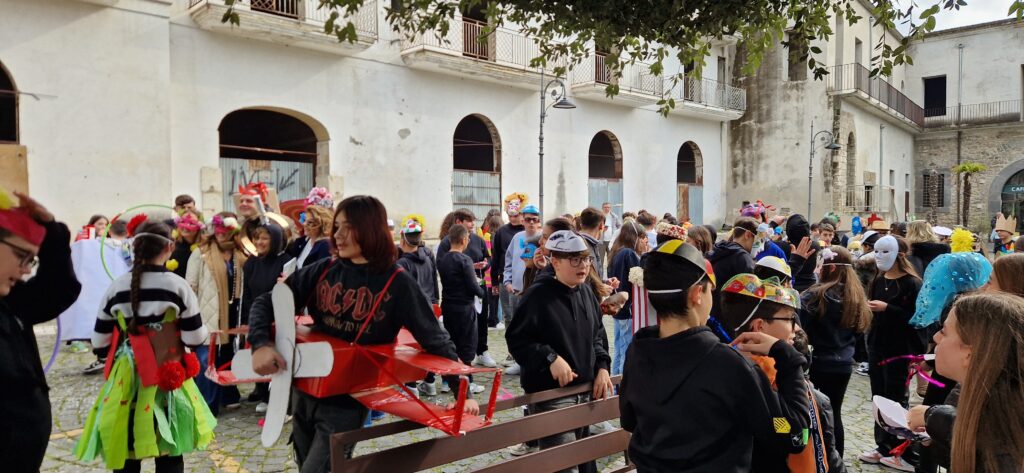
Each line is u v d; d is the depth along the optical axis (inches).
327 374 93.0
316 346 94.8
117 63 400.2
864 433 212.8
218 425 206.2
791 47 160.7
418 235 243.6
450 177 596.7
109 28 396.2
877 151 1060.5
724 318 103.4
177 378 130.7
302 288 111.3
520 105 656.4
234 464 174.7
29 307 93.4
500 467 111.7
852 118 946.7
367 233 102.1
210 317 208.7
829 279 162.9
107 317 135.6
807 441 84.3
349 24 125.7
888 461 181.0
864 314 158.1
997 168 1186.0
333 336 105.3
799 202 881.5
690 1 138.4
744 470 77.5
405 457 99.4
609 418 132.2
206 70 447.8
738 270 195.5
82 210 388.5
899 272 185.2
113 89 398.6
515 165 653.9
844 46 933.8
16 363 87.7
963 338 67.4
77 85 385.4
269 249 200.2
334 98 514.9
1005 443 61.9
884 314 184.1
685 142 862.5
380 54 541.3
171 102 432.1
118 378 131.4
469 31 592.1
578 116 711.1
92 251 283.1
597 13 138.8
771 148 898.1
